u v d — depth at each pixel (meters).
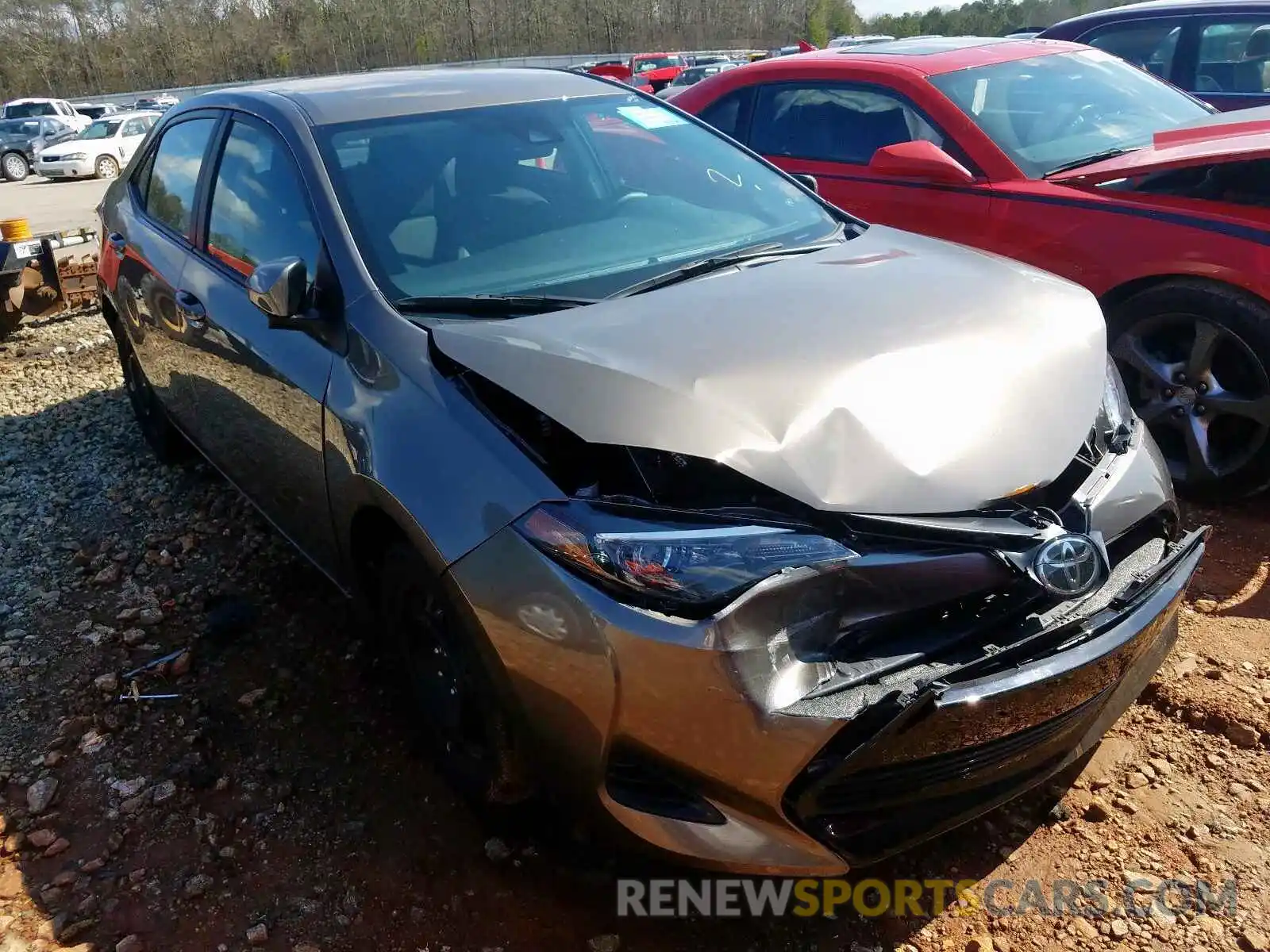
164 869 2.44
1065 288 2.70
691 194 3.30
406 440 2.32
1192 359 3.79
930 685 1.86
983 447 2.09
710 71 27.62
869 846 2.00
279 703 3.01
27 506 4.45
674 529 1.94
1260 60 6.17
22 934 2.28
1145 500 2.31
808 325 2.31
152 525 4.18
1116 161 4.12
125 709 3.00
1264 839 2.38
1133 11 6.75
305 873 2.42
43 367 6.54
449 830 2.53
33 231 13.42
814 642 1.92
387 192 2.93
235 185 3.43
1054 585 1.97
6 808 2.66
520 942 2.22
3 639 3.41
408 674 2.65
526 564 2.02
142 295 4.05
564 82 3.64
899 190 4.70
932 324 2.35
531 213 3.01
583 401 2.10
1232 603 3.28
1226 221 3.65
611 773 2.03
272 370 2.94
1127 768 2.62
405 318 2.58
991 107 4.69
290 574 3.71
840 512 1.96
